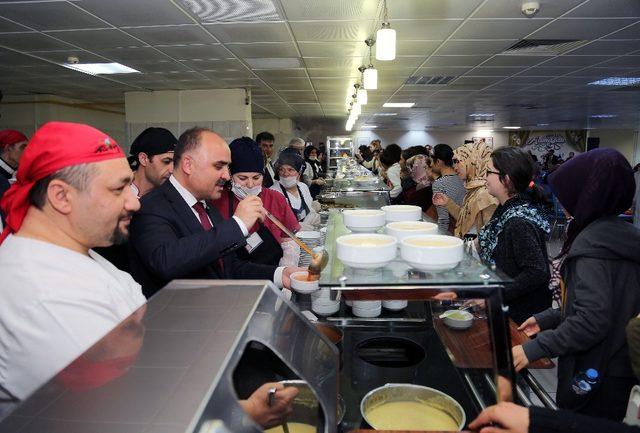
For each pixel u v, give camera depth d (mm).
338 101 9938
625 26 4105
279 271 1519
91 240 883
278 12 3656
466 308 1086
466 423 858
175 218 1370
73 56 5039
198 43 4582
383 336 1189
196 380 487
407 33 4312
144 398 448
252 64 5707
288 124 14477
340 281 891
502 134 20312
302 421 710
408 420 879
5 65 5469
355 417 896
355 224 1346
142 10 3551
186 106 7809
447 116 13773
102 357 532
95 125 9289
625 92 8477
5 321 767
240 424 484
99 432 394
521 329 1467
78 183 823
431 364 1050
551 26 4098
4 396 778
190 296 784
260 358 739
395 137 20812
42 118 7965
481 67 6016
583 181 1289
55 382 477
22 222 863
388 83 7375
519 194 1852
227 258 1568
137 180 2209
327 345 889
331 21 3898
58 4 3383
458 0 3416
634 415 996
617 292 1190
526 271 1692
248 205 1294
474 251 1092
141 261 1369
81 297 796
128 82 6812
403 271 949
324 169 15156
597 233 1219
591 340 1180
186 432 395
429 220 1571
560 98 9367
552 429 737
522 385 1276
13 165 3309
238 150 1979
